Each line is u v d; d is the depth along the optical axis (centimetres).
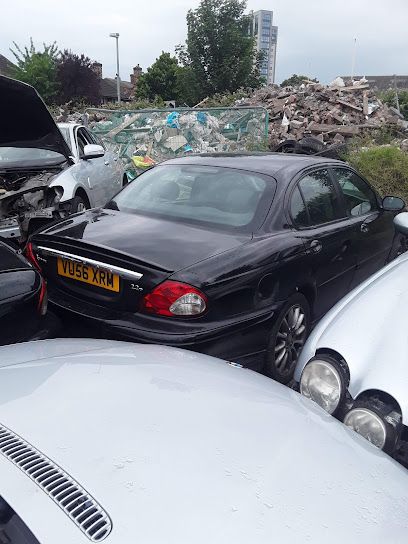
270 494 137
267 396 196
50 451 138
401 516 147
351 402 227
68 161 629
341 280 429
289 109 1611
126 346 235
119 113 1259
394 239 533
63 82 4003
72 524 116
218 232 344
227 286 304
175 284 294
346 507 142
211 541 117
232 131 1262
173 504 125
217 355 303
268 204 361
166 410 166
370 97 1775
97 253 318
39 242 356
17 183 561
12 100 461
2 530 115
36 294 309
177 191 391
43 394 166
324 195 418
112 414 158
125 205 402
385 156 1013
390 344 238
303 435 171
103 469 133
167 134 1248
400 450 209
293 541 124
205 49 3375
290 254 346
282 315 349
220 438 156
